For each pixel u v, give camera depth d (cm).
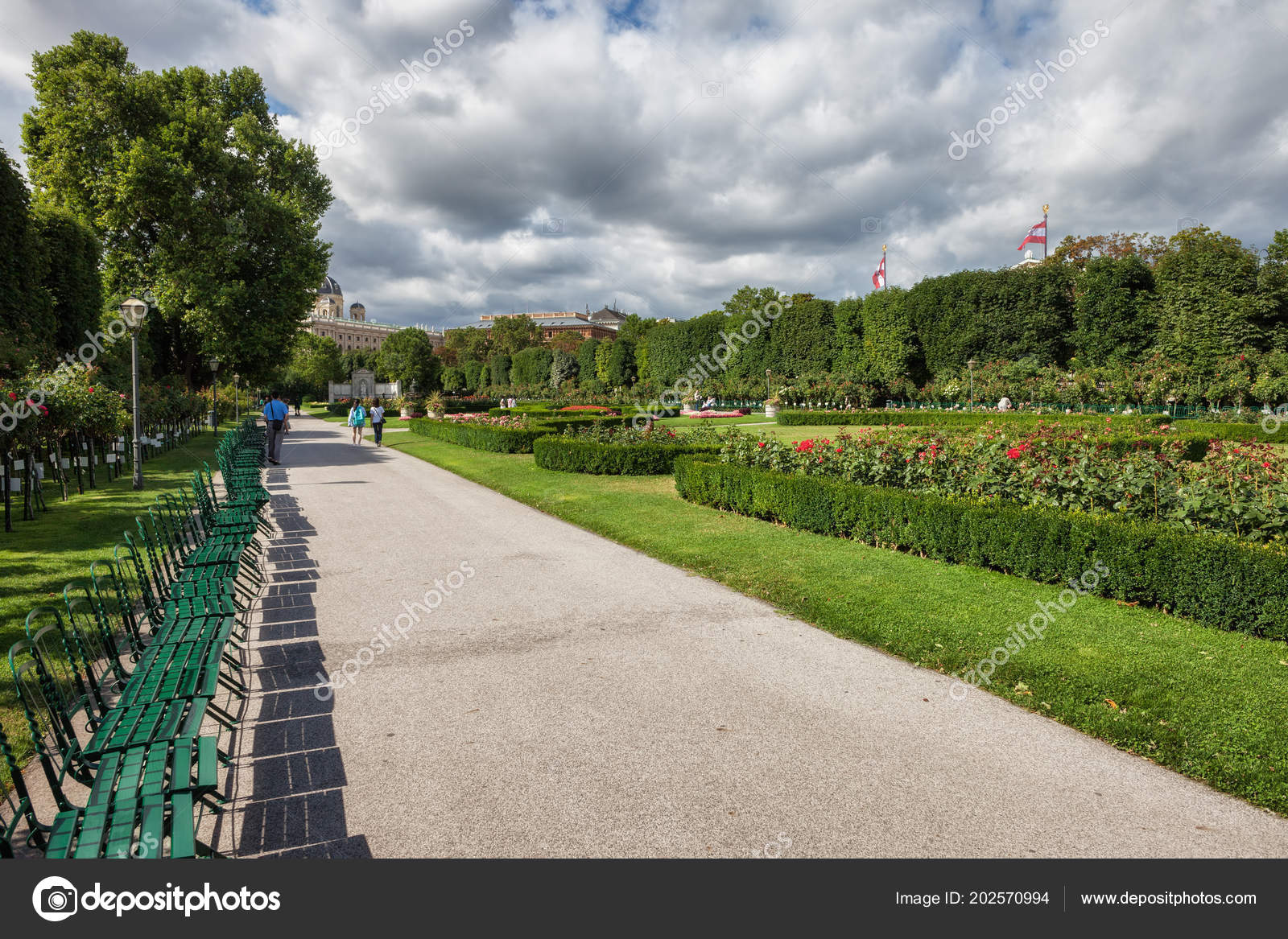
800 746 403
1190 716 420
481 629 601
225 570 628
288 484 1524
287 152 3081
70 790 363
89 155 2514
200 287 2550
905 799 352
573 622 618
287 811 345
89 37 2597
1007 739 412
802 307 4738
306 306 3048
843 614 610
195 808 350
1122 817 338
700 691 476
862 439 1080
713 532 951
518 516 1138
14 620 584
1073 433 1412
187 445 2708
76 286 2214
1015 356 4006
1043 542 678
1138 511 722
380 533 1006
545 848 316
